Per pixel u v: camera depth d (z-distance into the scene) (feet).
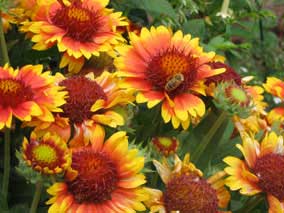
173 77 1.80
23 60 2.23
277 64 3.37
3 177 1.92
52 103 1.75
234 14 2.84
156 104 1.90
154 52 1.93
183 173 1.79
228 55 2.81
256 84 3.05
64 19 2.02
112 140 1.73
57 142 1.65
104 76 1.91
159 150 1.83
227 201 1.81
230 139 2.13
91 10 2.07
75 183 1.65
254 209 2.00
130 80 1.86
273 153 1.85
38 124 1.74
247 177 1.77
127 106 1.90
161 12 2.36
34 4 2.13
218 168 1.91
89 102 1.81
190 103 1.83
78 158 1.67
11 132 2.02
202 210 1.72
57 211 1.61
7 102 1.71
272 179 1.78
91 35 2.03
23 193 1.97
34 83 1.80
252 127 2.03
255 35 3.36
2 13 2.11
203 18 2.80
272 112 2.14
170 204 1.74
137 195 1.68
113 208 1.66
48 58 2.29
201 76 1.89
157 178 1.94
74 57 2.02
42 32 2.00
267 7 4.45
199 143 1.99
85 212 1.63
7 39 2.26
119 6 2.43
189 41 1.98
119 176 1.69
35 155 1.60
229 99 1.82
